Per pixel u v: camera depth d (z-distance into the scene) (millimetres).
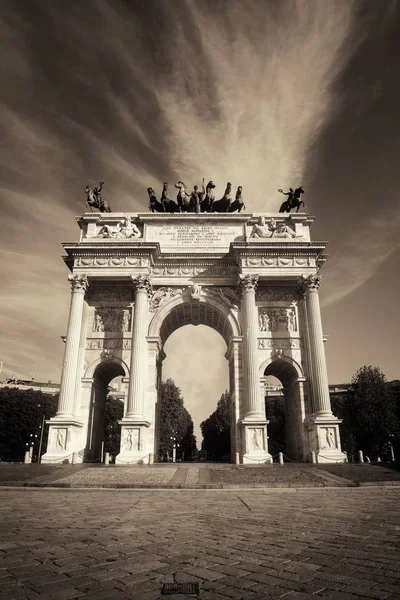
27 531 12906
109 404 116562
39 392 112000
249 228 60094
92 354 54594
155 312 56312
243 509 18281
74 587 7473
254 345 52062
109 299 57375
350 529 13039
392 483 29406
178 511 17703
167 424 122000
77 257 55781
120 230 58312
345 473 34656
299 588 7379
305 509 18141
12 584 7656
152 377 53250
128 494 25469
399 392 99812
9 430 103188
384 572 8289
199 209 61594
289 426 57500
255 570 8477
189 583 7598
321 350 52344
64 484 29062
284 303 57125
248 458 47094
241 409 51875
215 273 57781
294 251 55906
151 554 9844
